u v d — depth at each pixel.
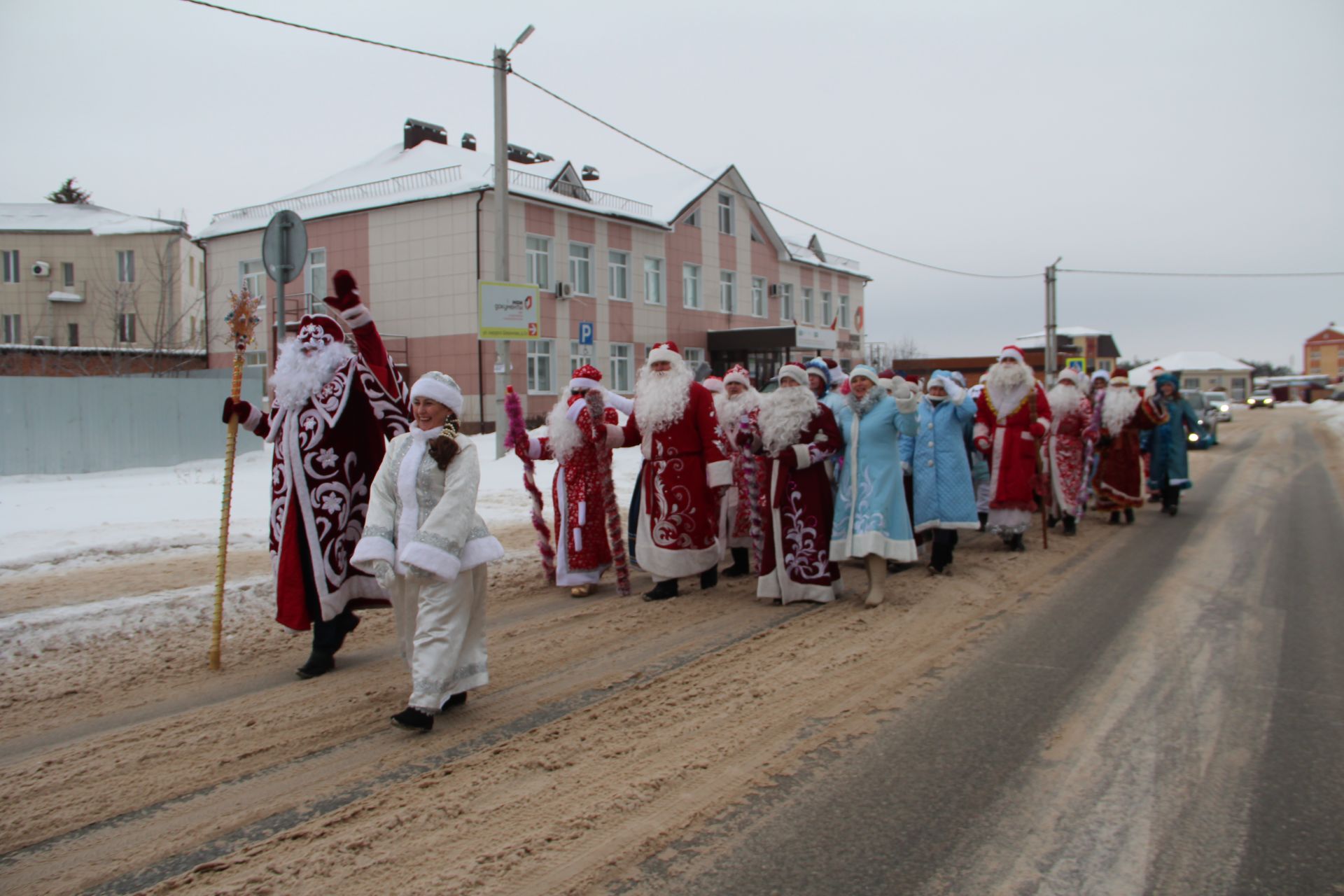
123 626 6.13
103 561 8.00
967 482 8.32
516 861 3.22
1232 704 4.82
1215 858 3.25
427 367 26.11
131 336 31.95
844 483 7.12
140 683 5.18
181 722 4.57
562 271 27.66
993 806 3.66
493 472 15.23
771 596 7.14
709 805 3.66
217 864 3.19
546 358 27.38
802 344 33.72
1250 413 58.06
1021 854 3.29
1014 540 9.53
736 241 36.12
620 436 7.59
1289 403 83.62
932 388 8.50
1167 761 4.09
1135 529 11.12
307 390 5.15
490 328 15.41
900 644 5.96
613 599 7.42
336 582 5.17
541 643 6.04
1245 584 7.75
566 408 7.61
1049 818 3.56
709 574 7.72
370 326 5.32
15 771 3.99
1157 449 12.44
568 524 7.49
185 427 15.12
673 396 7.24
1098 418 11.20
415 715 4.29
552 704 4.85
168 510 10.53
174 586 7.13
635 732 4.44
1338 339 123.38
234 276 30.19
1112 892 3.04
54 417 13.51
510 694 5.00
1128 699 4.89
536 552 9.32
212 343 30.39
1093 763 4.07
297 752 4.20
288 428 5.22
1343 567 8.51
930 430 8.35
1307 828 3.47
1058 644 5.95
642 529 7.56
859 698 4.91
